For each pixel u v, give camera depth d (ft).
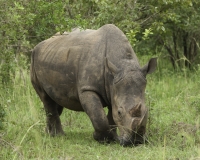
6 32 84.02
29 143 77.10
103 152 73.87
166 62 154.71
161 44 147.13
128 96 72.84
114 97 74.84
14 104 102.06
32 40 121.49
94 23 107.24
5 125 84.02
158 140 77.00
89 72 78.69
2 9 81.76
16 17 79.51
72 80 81.87
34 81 90.68
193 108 97.25
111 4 108.37
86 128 94.27
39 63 88.07
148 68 75.66
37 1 84.74
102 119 77.41
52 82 85.10
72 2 107.76
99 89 78.38
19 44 99.66
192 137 78.13
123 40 79.92
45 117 95.04
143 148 72.74
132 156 69.77
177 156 69.92
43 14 85.56
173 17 117.39
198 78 122.83
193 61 146.00
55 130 88.84
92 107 77.66
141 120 70.54
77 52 81.71
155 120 88.94
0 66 98.78
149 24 127.54
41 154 71.67
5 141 73.56
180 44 147.64
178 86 119.65
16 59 106.83
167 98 111.96
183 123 86.28
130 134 71.56
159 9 117.91
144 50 144.36
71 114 101.60
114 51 78.48
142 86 73.87
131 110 71.15
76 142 79.92
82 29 85.25
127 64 76.13
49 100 89.76
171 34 133.49
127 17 111.24
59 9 84.64
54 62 84.43
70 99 83.71
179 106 103.30
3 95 102.89
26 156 70.64
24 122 88.38
